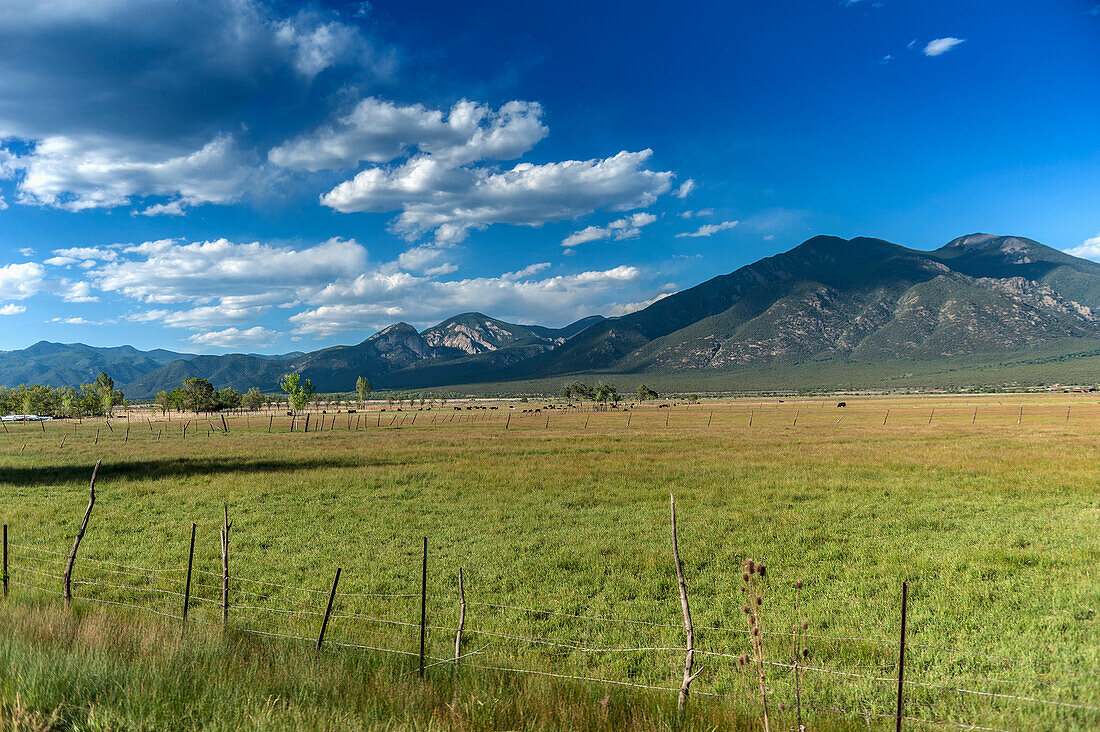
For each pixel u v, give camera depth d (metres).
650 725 6.46
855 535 17.17
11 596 11.05
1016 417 73.06
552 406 199.12
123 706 6.14
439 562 15.67
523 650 10.11
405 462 37.28
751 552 15.80
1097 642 9.20
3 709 5.81
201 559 16.00
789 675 8.82
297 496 25.75
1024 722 6.98
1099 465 27.62
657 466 32.66
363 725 6.01
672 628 10.91
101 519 21.14
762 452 38.12
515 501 23.92
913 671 8.70
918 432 51.84
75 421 117.56
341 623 11.23
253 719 5.81
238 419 117.56
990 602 11.44
